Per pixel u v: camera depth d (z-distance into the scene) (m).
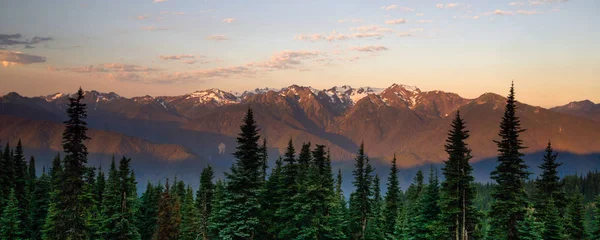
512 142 54.97
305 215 65.50
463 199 58.62
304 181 66.75
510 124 54.94
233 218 61.75
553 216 65.81
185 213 87.69
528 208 56.97
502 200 55.25
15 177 89.31
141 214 92.62
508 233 55.97
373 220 83.88
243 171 61.41
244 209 61.19
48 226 68.19
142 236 93.31
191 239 84.88
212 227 63.16
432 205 68.00
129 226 69.88
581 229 70.50
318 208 67.00
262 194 69.00
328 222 67.56
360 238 82.31
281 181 70.12
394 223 83.31
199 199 88.69
